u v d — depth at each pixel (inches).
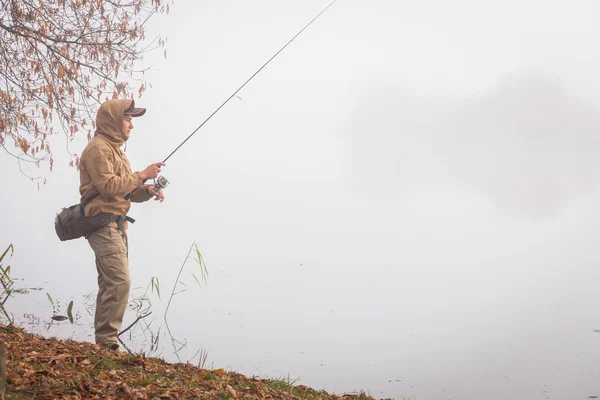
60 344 202.1
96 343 228.8
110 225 238.2
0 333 201.2
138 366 193.6
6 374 152.8
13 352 173.6
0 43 351.9
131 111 247.4
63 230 239.5
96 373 173.5
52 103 342.0
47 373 160.1
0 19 349.7
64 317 328.5
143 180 244.7
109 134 243.1
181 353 293.0
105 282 237.1
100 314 236.4
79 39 358.9
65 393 151.3
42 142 354.0
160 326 338.6
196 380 192.4
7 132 351.9
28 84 350.6
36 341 197.9
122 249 239.6
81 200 240.5
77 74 355.9
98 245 237.6
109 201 237.9
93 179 235.0
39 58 351.6
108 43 357.4
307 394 212.7
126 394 158.9
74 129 353.4
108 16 362.3
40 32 347.3
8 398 140.4
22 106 352.2
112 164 240.4
